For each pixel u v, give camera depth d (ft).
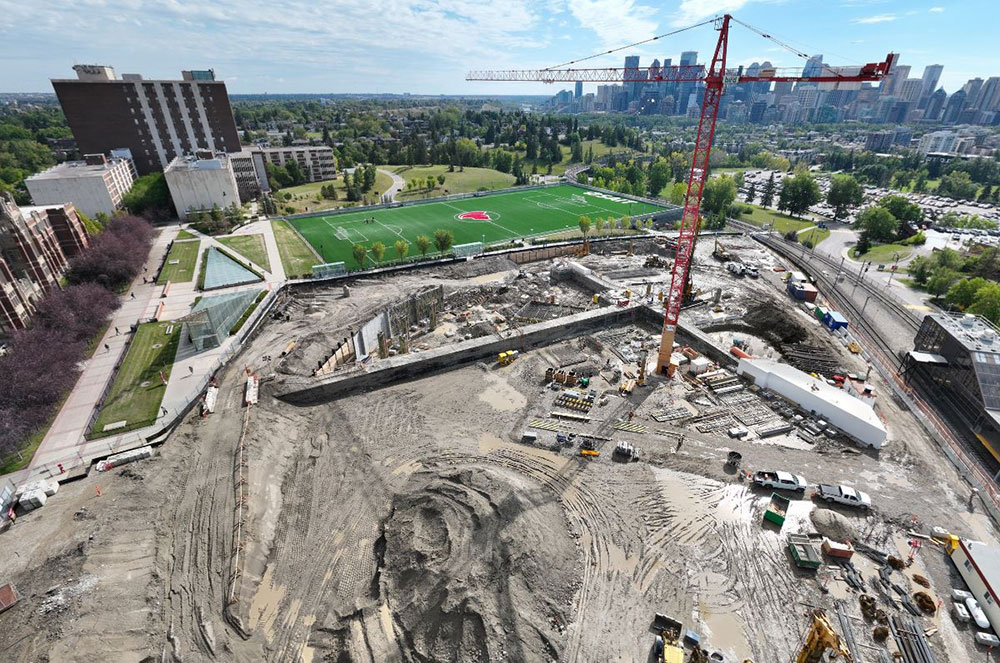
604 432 173.88
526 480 150.00
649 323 261.44
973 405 179.01
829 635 90.48
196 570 119.75
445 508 133.59
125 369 205.98
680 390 199.72
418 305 249.96
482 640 102.83
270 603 115.75
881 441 168.66
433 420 179.93
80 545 120.26
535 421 179.01
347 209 486.38
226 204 442.91
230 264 324.39
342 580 121.60
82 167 427.33
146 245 341.00
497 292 294.46
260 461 153.38
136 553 121.29
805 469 157.79
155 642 104.68
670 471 156.25
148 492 139.23
